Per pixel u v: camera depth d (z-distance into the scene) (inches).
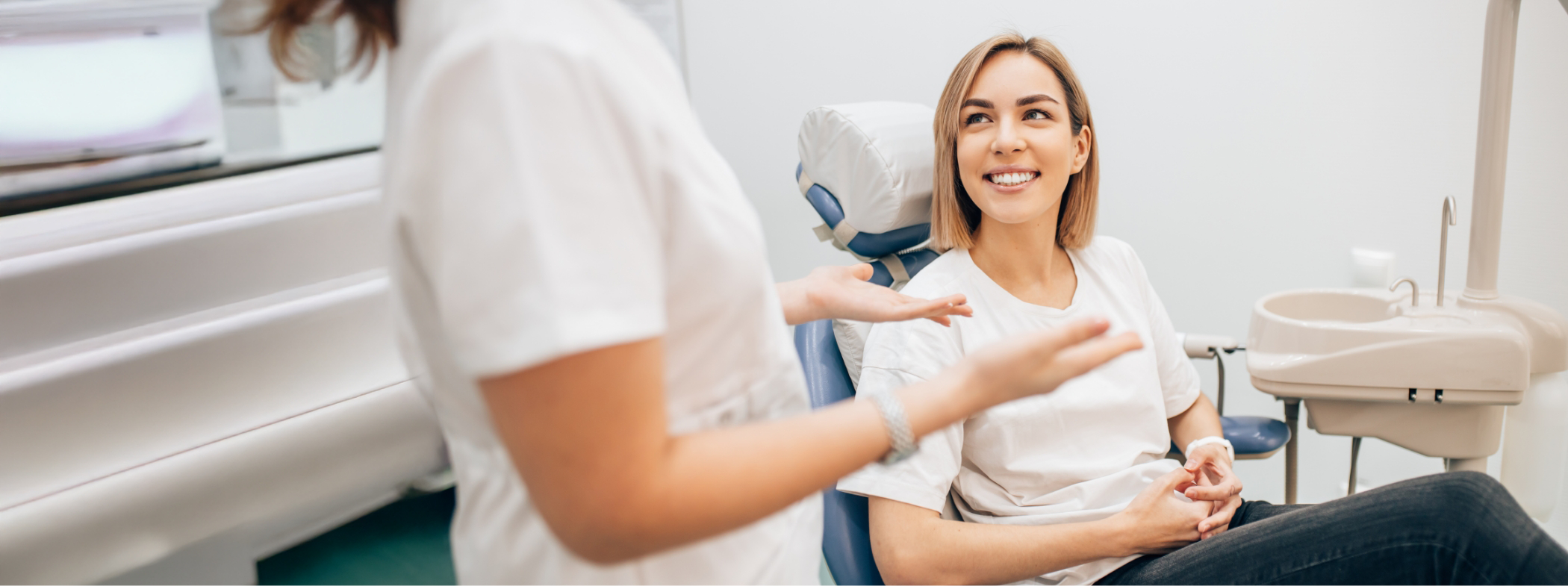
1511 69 42.4
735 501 15.3
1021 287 43.0
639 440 14.5
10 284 44.2
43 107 47.1
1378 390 43.9
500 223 13.8
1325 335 44.4
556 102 14.3
